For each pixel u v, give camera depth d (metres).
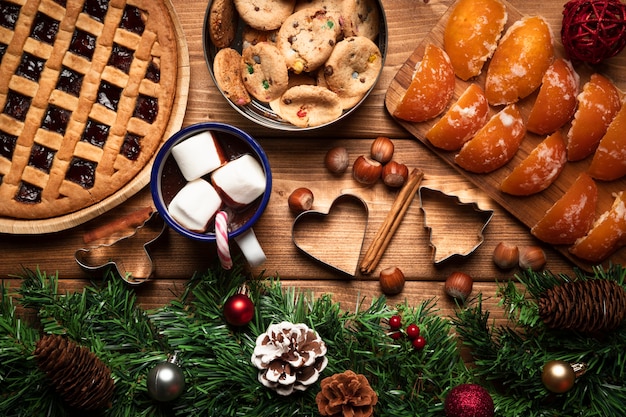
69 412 0.69
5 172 0.74
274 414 0.69
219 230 0.67
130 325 0.71
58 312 0.70
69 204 0.74
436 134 0.74
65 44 0.74
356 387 0.65
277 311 0.72
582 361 0.71
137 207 0.76
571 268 0.76
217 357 0.69
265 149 0.76
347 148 0.76
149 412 0.70
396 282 0.75
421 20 0.76
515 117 0.74
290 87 0.75
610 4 0.70
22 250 0.76
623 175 0.75
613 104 0.73
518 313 0.76
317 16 0.73
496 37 0.74
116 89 0.75
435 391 0.71
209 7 0.71
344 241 0.76
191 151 0.70
